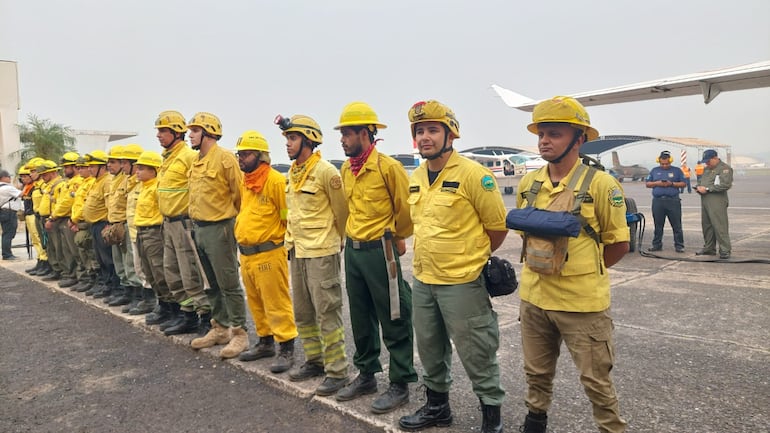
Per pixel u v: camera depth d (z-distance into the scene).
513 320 5.36
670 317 5.16
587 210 2.44
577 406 3.31
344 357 3.80
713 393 3.41
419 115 2.81
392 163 3.31
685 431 2.93
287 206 3.88
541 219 2.38
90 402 3.87
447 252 2.84
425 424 3.12
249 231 4.08
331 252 3.69
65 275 8.38
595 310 2.43
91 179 7.10
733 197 21.67
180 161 4.93
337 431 3.24
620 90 11.55
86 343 5.31
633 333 4.72
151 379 4.28
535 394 2.72
